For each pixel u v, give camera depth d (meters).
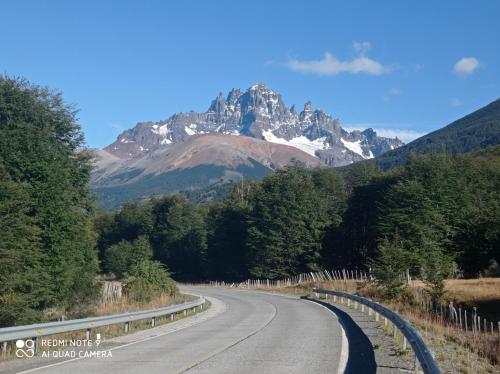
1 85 30.73
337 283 52.91
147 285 40.31
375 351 14.76
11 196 24.78
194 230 103.69
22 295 23.89
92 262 35.25
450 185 61.50
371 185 79.38
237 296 50.25
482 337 20.91
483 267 55.84
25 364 13.01
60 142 33.75
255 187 99.50
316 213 81.25
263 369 12.05
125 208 117.69
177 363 12.92
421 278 40.62
